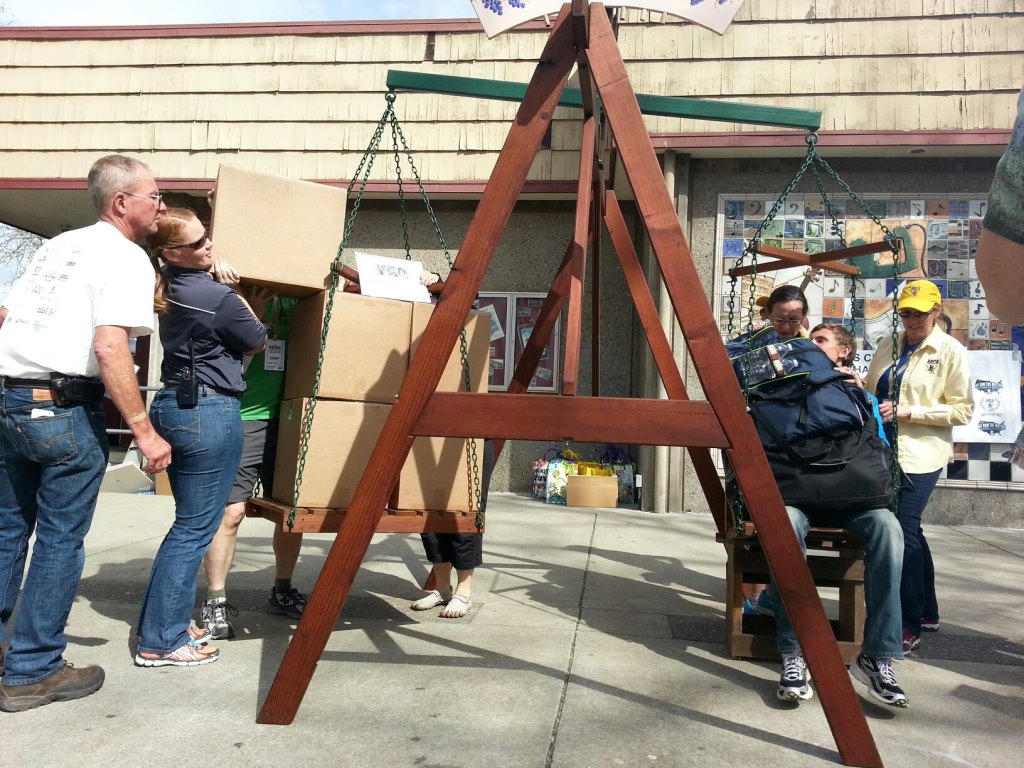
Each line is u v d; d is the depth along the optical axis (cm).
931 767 205
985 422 604
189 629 284
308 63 703
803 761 205
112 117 718
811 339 321
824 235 634
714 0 257
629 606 361
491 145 682
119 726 217
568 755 204
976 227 617
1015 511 596
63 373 227
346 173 695
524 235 720
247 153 704
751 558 290
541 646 298
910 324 339
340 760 199
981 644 318
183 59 714
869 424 271
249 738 211
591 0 257
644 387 639
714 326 218
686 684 262
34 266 239
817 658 209
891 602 246
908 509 314
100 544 470
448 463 292
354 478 282
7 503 241
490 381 716
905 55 610
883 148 605
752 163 644
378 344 290
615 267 712
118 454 895
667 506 626
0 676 246
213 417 265
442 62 689
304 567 427
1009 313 174
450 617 333
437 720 225
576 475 651
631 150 228
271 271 282
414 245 721
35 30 725
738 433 215
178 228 260
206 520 273
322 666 270
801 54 618
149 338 794
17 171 722
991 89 601
